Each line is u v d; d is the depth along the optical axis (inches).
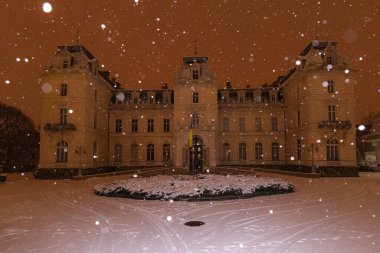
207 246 421.4
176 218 602.5
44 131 1899.6
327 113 1871.3
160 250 406.3
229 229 512.7
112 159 2421.3
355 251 400.2
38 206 775.7
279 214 636.1
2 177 1563.7
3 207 763.4
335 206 735.1
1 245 435.8
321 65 1889.8
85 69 1924.2
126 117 2464.3
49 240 458.6
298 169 2081.7
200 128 2167.8
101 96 2274.9
